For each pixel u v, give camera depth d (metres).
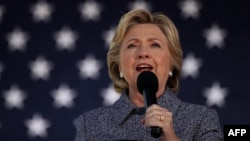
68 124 13.98
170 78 8.07
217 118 7.69
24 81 14.09
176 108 7.71
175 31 7.82
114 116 7.79
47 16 14.20
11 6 14.26
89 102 13.98
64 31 14.14
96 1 14.20
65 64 14.07
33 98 14.05
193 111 7.68
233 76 13.88
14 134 14.05
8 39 14.16
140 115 7.73
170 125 6.36
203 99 13.84
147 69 7.49
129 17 7.80
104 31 14.09
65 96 14.02
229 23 14.01
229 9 14.03
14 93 14.08
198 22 14.01
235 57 13.91
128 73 7.59
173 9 14.05
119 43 7.96
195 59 13.91
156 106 6.10
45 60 14.10
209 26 14.00
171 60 7.85
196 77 13.89
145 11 7.79
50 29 14.16
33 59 14.12
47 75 14.07
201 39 13.96
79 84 14.01
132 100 7.87
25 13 14.22
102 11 14.16
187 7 14.05
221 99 13.86
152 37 7.58
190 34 13.98
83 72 14.03
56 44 14.12
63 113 13.98
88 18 14.15
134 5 14.09
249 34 13.98
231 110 13.84
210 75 13.88
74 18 14.16
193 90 13.86
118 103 7.93
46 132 14.00
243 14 14.01
